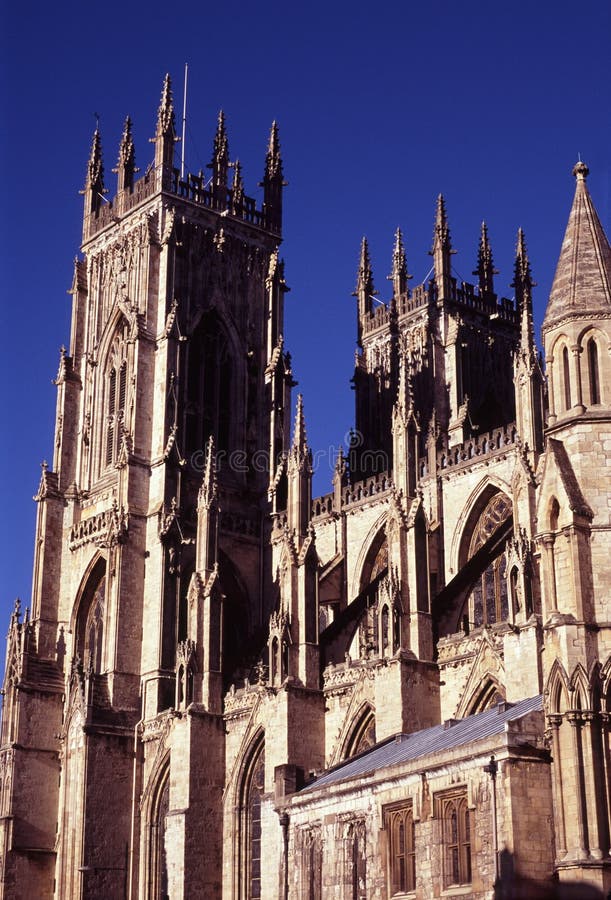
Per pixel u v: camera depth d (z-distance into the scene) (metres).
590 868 74.06
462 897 87.38
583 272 84.56
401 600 153.38
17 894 193.88
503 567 165.50
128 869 184.25
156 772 184.38
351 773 113.19
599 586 79.06
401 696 148.12
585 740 76.50
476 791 87.25
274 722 163.62
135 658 193.00
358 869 100.88
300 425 179.38
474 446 179.62
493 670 142.25
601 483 80.69
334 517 197.75
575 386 82.44
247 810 171.88
